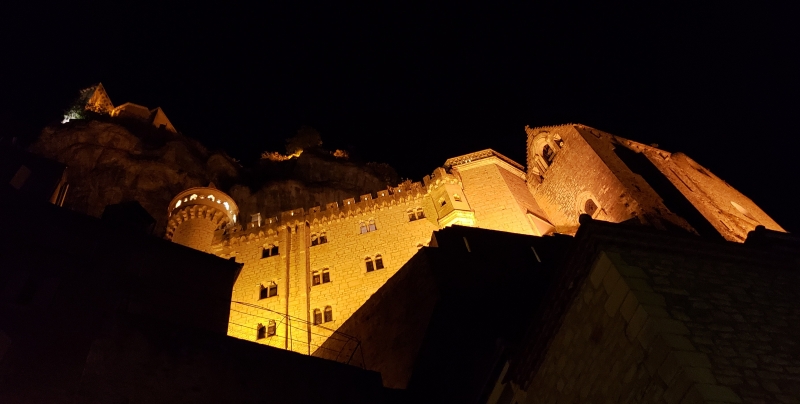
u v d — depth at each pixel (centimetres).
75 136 5488
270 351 2086
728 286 1278
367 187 6419
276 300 4397
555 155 4941
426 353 2361
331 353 3091
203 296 2447
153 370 1827
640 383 1120
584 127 4778
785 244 1448
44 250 2108
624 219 3988
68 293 2033
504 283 2692
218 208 5078
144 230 2670
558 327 1381
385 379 2534
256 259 4831
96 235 2297
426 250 2936
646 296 1173
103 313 2041
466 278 2706
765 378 1070
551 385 1378
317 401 2023
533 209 5112
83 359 1838
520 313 2425
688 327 1127
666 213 3834
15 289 1936
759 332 1175
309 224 5134
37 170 2769
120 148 5647
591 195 4416
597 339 1252
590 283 1297
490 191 5156
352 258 4719
